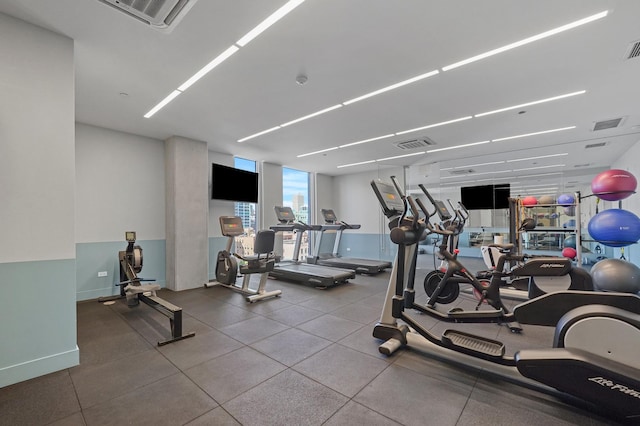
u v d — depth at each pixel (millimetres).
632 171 5719
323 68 2908
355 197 9242
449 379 2170
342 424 1696
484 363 2182
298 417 1759
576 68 2904
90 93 3438
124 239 4895
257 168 7422
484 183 7742
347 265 6820
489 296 3238
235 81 3162
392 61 2787
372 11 2111
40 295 2285
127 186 4969
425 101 3695
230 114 4133
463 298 4500
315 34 2377
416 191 8125
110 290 4734
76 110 3975
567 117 4242
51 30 2336
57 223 2369
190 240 5270
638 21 2203
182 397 1963
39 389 2066
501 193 7441
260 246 4352
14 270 2184
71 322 2412
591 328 1730
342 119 4344
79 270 4461
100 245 4664
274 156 6848
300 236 6738
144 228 5137
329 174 9508
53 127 2355
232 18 2172
